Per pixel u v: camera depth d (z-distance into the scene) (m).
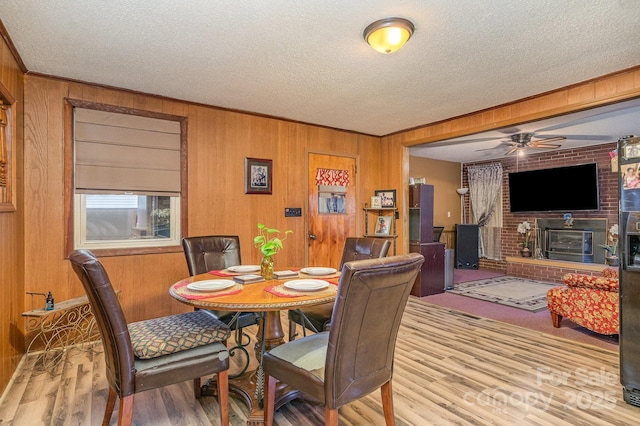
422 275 4.79
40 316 2.55
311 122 4.41
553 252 6.25
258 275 2.37
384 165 5.16
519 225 6.59
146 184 3.38
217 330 1.86
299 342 1.82
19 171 2.69
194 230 3.64
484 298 4.71
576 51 2.48
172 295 1.89
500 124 3.74
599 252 5.70
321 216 4.61
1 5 1.92
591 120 4.20
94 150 3.14
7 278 2.37
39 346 2.86
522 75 2.90
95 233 3.24
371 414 1.99
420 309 4.17
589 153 5.85
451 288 5.31
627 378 2.09
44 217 2.90
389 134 5.06
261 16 2.05
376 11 2.00
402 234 4.89
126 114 3.29
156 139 3.44
